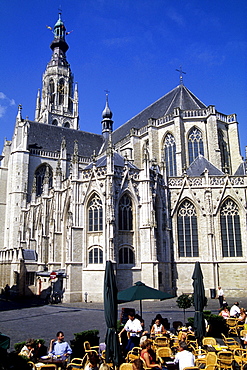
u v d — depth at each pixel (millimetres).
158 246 51156
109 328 16672
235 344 20391
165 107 77250
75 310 38031
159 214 52500
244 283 50094
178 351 16141
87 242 47938
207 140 67812
